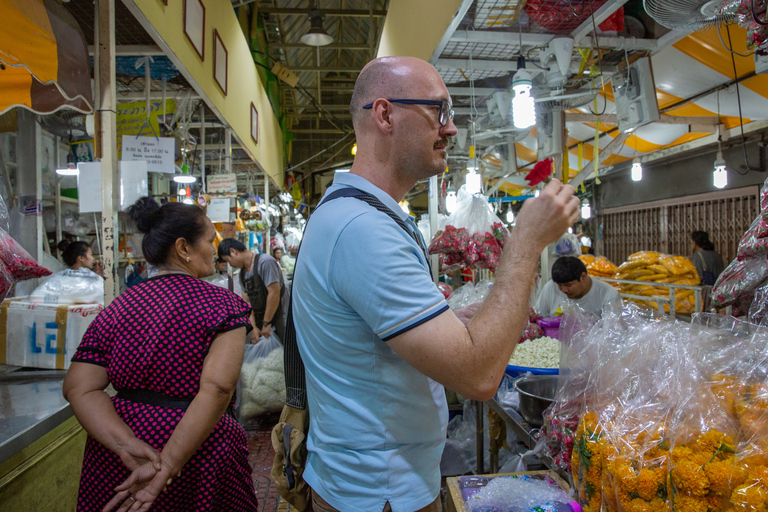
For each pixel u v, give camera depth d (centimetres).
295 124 1384
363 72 105
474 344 80
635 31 275
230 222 504
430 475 99
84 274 217
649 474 102
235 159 683
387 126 98
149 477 123
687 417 104
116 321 138
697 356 115
